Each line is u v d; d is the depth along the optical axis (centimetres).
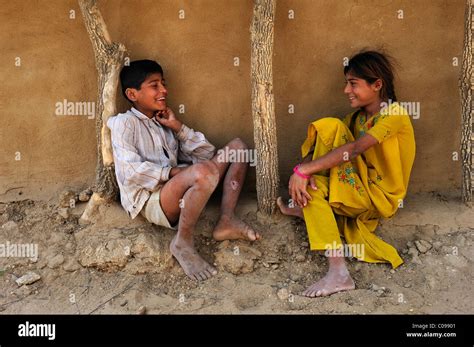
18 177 404
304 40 394
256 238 356
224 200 369
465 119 374
